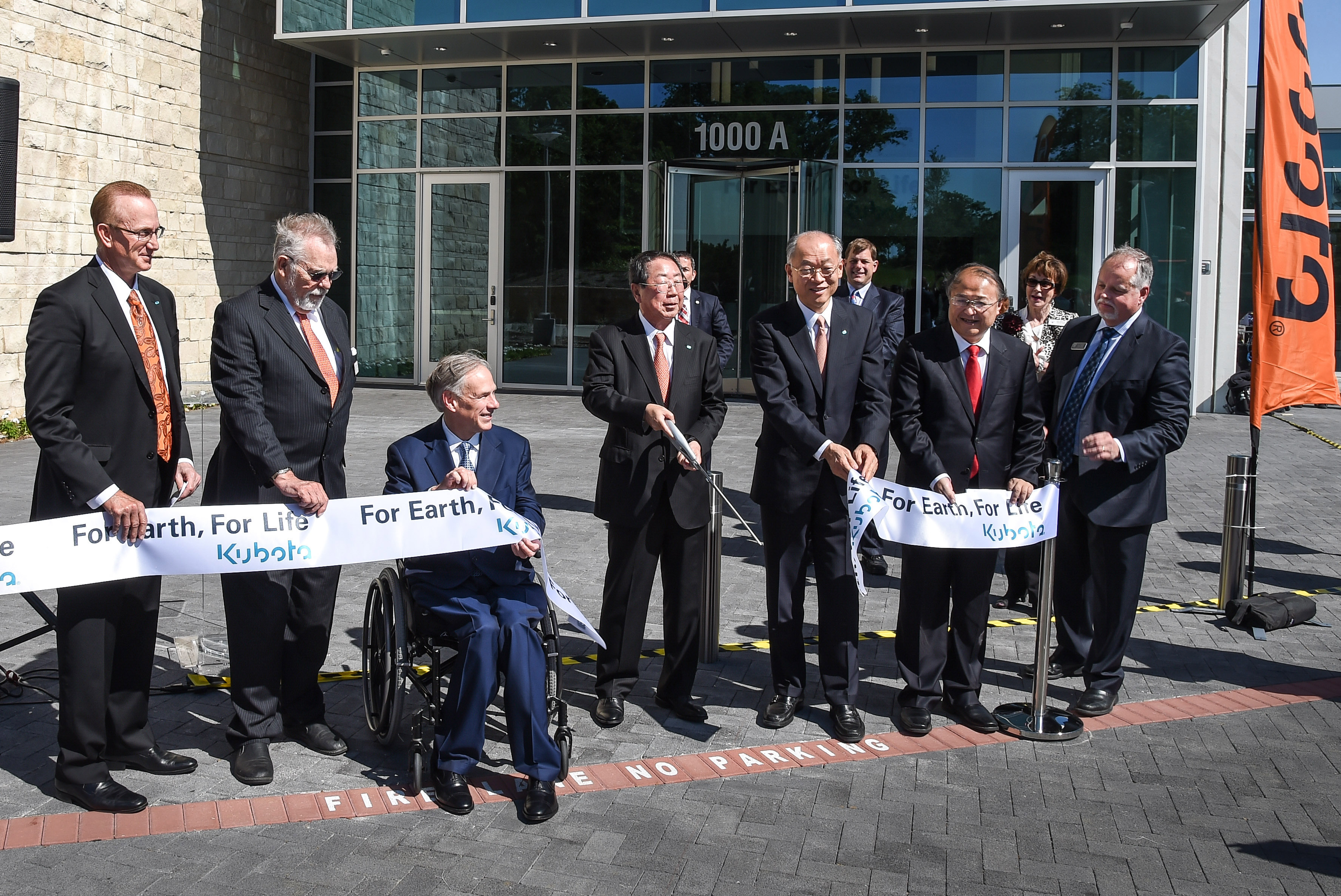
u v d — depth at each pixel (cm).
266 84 1675
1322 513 920
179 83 1498
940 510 454
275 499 418
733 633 607
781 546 468
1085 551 522
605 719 468
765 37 1491
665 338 480
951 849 368
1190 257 1495
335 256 421
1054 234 1512
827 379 460
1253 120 1833
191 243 1538
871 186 1548
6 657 530
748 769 429
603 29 1459
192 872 345
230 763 425
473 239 1703
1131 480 478
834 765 434
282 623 420
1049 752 448
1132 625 490
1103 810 397
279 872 346
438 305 1730
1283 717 488
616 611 475
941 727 475
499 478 443
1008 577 659
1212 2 1281
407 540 417
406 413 1445
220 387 411
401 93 1711
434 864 352
